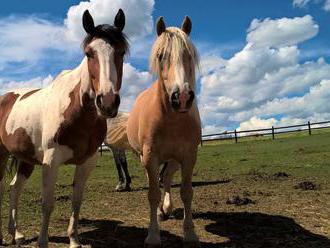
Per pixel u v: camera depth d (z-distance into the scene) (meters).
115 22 4.70
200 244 4.98
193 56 4.75
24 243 5.35
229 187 9.20
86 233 5.73
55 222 6.38
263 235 5.29
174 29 4.82
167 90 4.61
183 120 4.89
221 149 22.42
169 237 5.39
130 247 5.09
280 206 6.87
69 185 11.05
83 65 4.64
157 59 4.81
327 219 5.96
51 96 4.88
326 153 16.12
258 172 11.76
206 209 6.94
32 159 5.15
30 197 8.84
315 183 9.23
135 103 6.38
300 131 32.53
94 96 4.45
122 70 4.48
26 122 5.01
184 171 5.10
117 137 8.26
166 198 6.36
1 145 5.66
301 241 4.98
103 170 14.80
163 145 5.02
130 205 7.61
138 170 14.55
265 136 32.75
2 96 6.00
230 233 5.46
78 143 4.64
